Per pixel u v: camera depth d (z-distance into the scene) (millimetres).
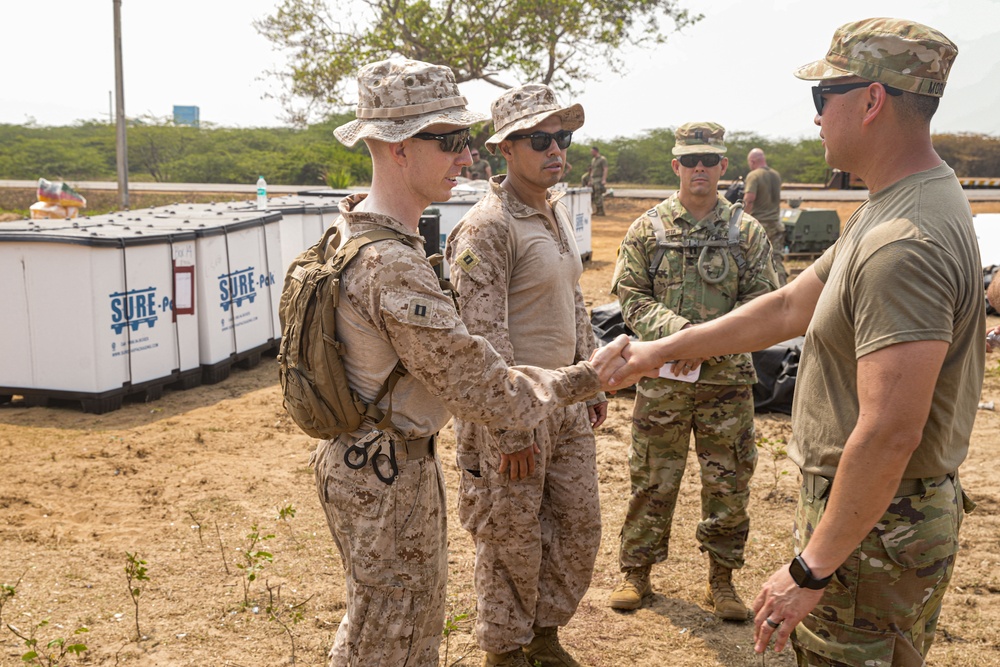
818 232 16141
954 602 3982
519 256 3146
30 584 4039
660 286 3906
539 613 3346
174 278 7266
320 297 2324
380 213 2363
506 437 2988
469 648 3557
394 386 2369
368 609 2408
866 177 2209
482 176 27484
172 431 6367
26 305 6707
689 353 2725
